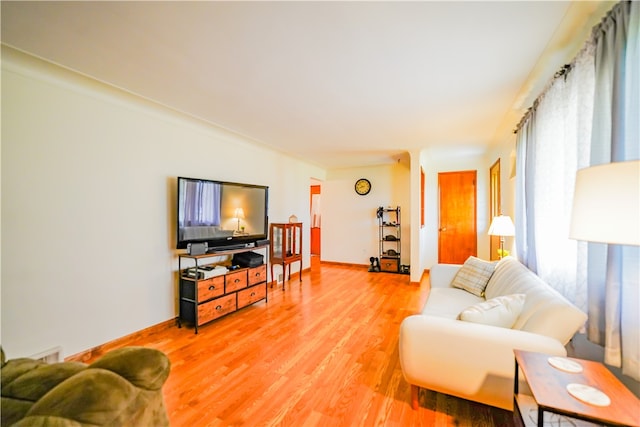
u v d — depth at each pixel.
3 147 1.88
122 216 2.56
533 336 1.40
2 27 1.51
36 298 2.03
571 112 1.78
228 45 1.70
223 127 3.36
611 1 1.31
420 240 4.74
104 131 2.43
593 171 0.97
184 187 2.94
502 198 3.92
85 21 1.47
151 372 1.09
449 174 5.59
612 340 1.24
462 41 1.66
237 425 1.57
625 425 0.85
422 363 1.56
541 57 1.83
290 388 1.90
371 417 1.62
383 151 4.72
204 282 2.89
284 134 3.66
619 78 1.22
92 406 0.84
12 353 1.91
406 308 3.53
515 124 3.20
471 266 2.97
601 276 1.38
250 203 3.83
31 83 2.01
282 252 4.49
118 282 2.53
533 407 1.26
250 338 2.67
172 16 1.43
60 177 2.16
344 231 6.49
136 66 1.95
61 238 2.16
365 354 2.36
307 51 1.76
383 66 1.95
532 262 2.36
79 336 2.26
